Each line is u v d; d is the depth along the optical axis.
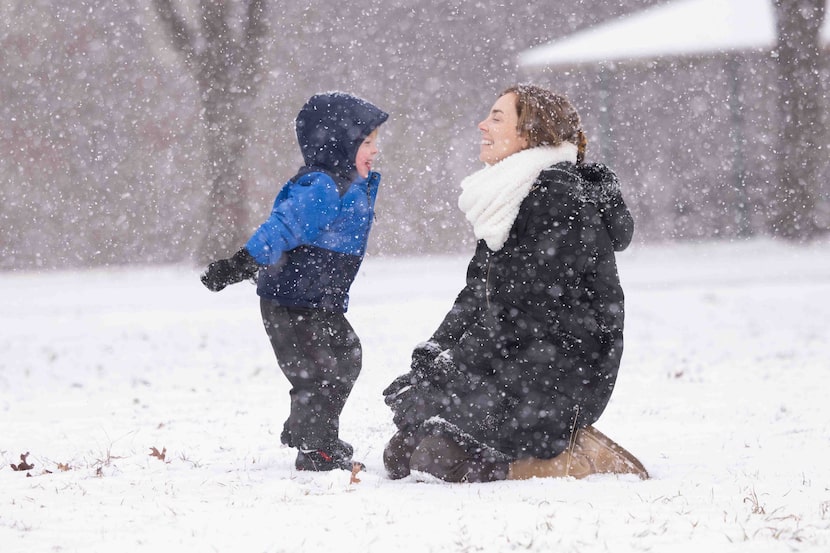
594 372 15.09
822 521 11.77
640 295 57.47
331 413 15.81
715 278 67.19
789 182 92.06
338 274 15.79
